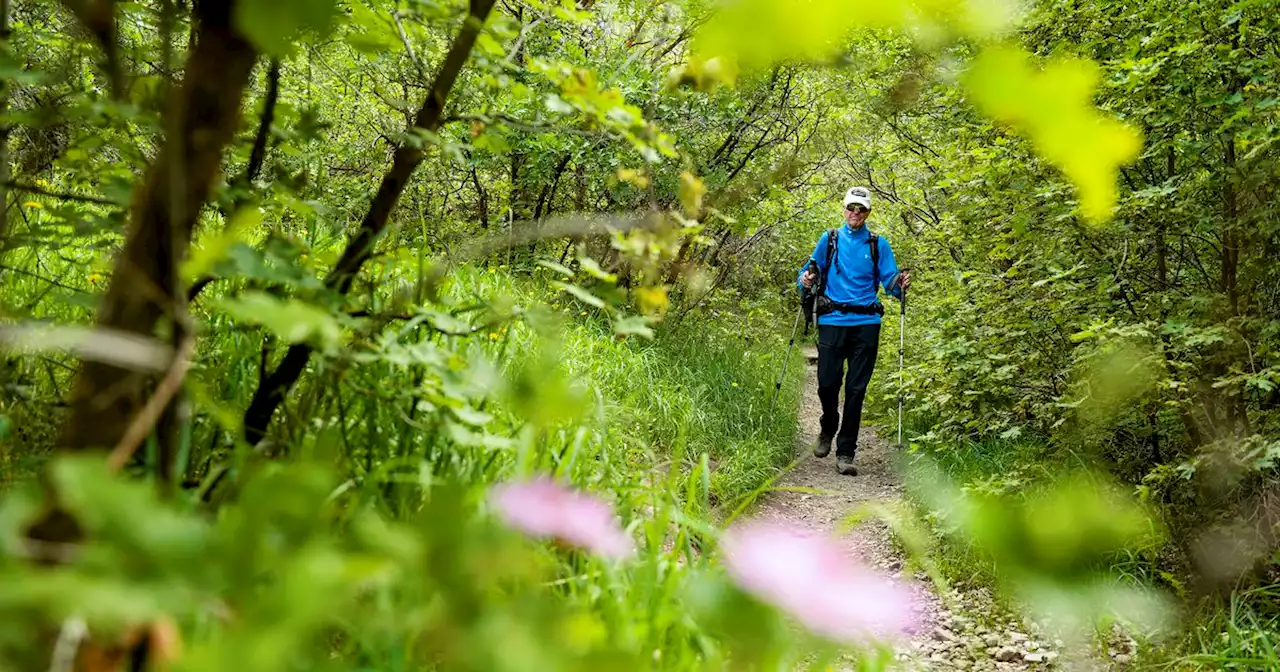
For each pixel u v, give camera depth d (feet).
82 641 2.01
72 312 7.05
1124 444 14.16
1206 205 12.83
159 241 3.13
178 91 2.96
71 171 5.78
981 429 17.33
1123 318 13.70
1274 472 11.48
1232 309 12.50
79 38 4.86
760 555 1.70
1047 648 10.18
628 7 15.47
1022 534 1.18
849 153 28.07
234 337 6.33
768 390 27.20
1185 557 11.03
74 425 3.07
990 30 1.14
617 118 4.81
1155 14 12.98
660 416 18.38
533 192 25.89
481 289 11.59
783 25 1.16
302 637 1.61
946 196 21.71
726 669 2.86
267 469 4.07
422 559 1.87
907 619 1.63
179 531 1.62
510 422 6.99
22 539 2.26
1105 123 1.09
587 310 20.84
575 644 1.96
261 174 6.15
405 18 5.14
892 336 32.07
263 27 1.31
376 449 5.73
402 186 5.09
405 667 3.50
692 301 28.17
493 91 7.18
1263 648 9.79
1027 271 15.66
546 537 5.41
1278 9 11.28
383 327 5.04
